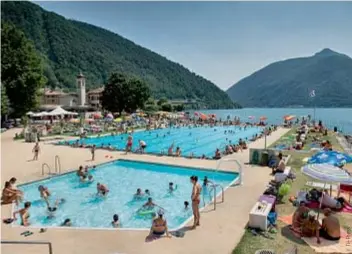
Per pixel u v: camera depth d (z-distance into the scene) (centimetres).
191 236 882
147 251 795
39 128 3797
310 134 3475
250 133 4500
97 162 2114
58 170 1862
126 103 7056
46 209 1323
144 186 1691
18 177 1683
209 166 1922
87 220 1213
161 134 4409
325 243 828
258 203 1003
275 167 1714
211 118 5972
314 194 1130
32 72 4956
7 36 4931
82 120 4744
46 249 816
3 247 830
